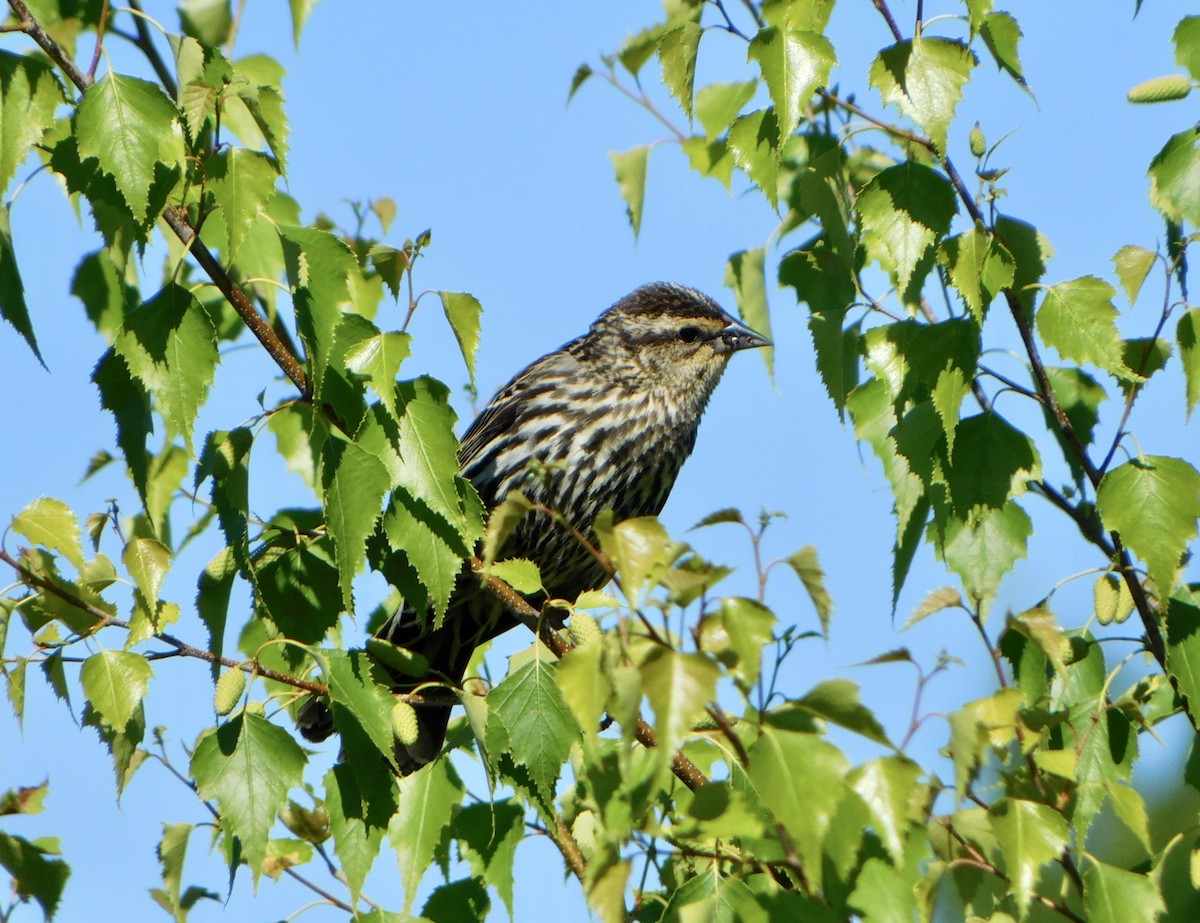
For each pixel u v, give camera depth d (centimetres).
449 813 815
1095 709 747
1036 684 775
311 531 752
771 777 522
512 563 705
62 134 726
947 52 717
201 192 678
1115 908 682
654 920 713
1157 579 742
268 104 677
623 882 564
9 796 771
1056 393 853
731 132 737
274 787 671
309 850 813
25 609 679
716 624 514
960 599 695
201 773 670
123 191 652
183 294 680
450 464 705
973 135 749
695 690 491
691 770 725
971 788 645
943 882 665
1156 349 790
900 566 838
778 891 568
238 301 725
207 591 721
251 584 751
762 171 734
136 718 671
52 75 679
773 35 711
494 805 814
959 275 723
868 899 581
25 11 682
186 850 792
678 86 754
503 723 681
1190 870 739
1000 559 815
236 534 719
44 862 773
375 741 685
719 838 560
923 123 715
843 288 882
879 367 749
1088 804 714
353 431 701
